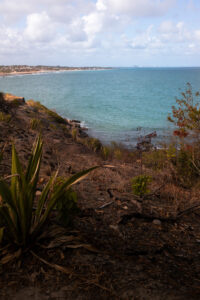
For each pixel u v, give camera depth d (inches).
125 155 450.3
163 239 111.5
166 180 223.9
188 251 102.9
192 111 201.3
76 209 101.7
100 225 116.9
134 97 2508.6
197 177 221.9
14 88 3191.4
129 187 200.7
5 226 91.1
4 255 83.7
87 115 1397.6
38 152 93.8
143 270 82.4
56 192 94.3
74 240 96.0
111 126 1099.3
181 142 229.9
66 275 76.3
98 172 243.0
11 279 73.1
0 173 167.2
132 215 132.1
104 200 155.9
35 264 80.7
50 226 101.6
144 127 1081.4
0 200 88.9
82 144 490.3
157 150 348.2
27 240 89.2
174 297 69.6
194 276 82.0
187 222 136.2
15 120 511.8
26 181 91.7
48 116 738.2
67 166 254.4
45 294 68.1
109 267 82.0
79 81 5585.6
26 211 86.2
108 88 3695.9
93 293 69.3
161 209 151.7
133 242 104.3
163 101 2183.8
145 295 69.7
